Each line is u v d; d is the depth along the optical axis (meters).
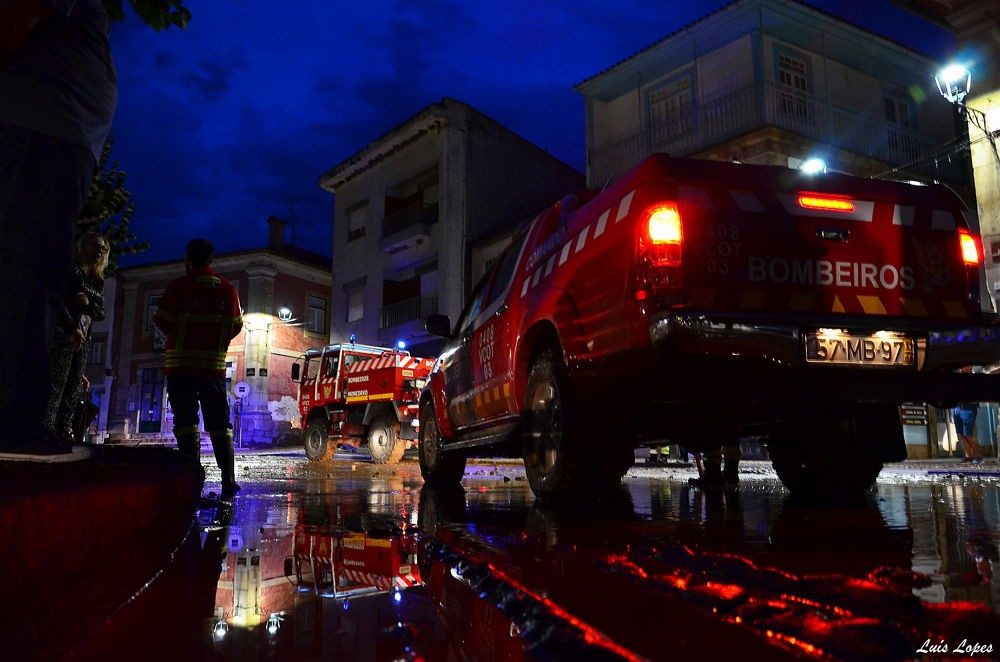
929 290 3.24
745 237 3.00
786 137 16.03
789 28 16.83
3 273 1.92
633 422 3.38
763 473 7.38
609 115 20.05
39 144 2.07
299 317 32.16
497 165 25.47
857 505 3.48
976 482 5.66
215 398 4.45
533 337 3.91
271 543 2.28
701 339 2.72
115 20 2.71
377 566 1.84
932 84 19.64
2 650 0.95
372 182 27.27
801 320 2.84
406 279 26.36
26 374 1.87
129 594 1.45
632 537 2.28
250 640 1.11
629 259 2.95
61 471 1.61
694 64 17.78
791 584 1.42
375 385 13.05
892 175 17.78
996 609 1.21
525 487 5.42
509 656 1.02
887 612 1.19
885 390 2.91
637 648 1.01
